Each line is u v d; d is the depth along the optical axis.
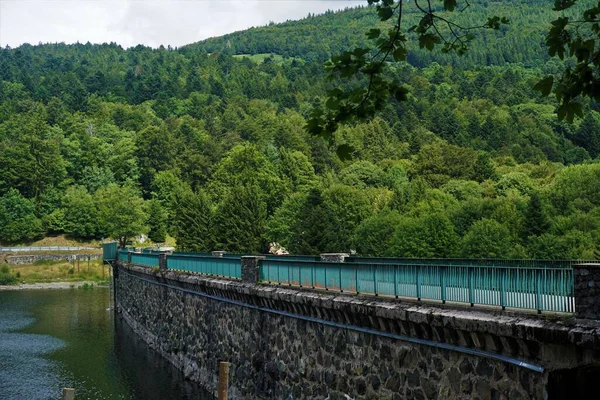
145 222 127.56
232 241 87.50
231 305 28.17
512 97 189.00
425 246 69.38
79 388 33.06
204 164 150.38
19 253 121.50
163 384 33.22
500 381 13.05
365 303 17.09
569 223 70.19
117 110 199.50
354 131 158.75
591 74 8.34
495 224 68.38
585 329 11.10
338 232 77.50
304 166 130.50
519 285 13.24
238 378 27.02
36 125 166.00
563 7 8.55
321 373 19.89
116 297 67.56
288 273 23.33
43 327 55.84
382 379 16.81
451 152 128.50
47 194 145.12
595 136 144.62
